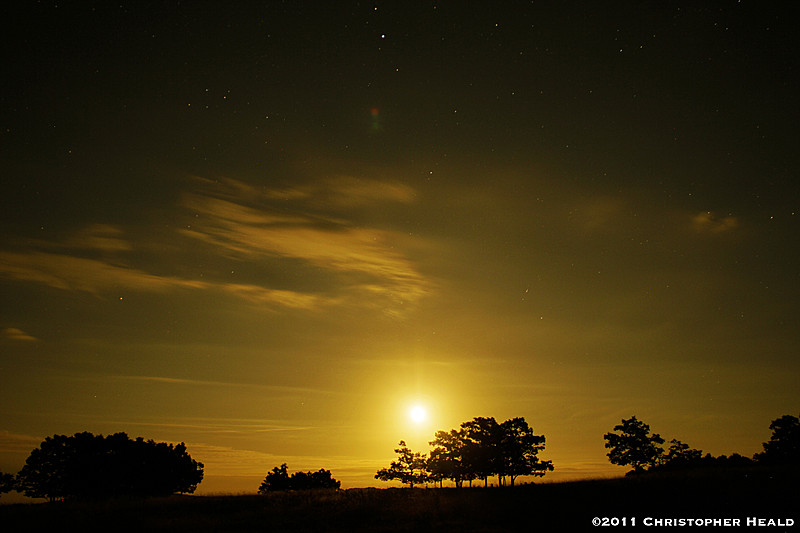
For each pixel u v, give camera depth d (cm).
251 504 3419
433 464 6003
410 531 2417
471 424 5891
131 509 3209
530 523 2458
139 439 6128
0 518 2808
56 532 2456
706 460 5834
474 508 2881
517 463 5641
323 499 3553
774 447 5725
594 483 3503
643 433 5850
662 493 2869
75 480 5584
